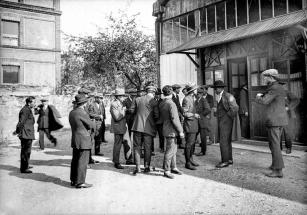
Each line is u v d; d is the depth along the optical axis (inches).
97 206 152.9
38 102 462.3
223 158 231.5
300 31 255.9
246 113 321.7
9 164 271.6
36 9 803.4
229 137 232.7
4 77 770.8
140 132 218.4
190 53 379.2
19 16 784.3
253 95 324.2
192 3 404.8
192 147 238.2
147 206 151.2
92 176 213.8
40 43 818.8
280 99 197.0
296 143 280.2
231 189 175.6
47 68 828.6
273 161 198.7
